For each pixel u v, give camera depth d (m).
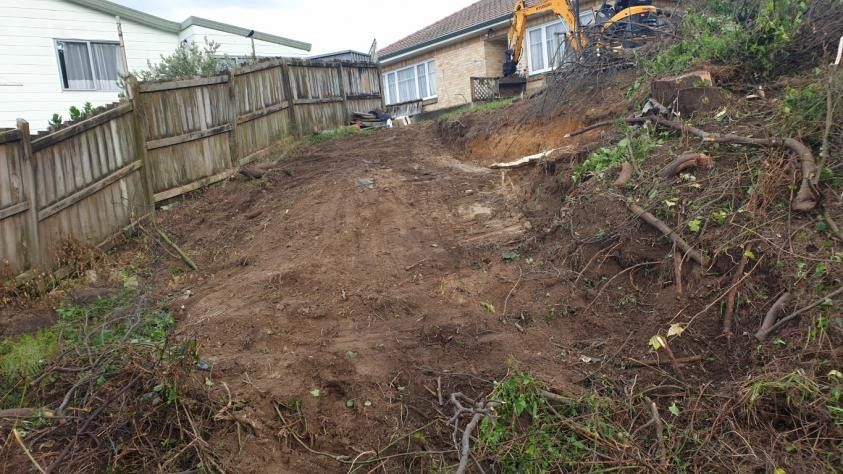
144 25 15.20
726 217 4.73
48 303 5.91
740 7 7.75
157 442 3.76
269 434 3.96
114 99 14.85
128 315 5.52
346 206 7.19
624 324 4.73
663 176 5.38
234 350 4.95
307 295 5.69
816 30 6.57
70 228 6.75
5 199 6.00
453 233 6.68
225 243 7.20
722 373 4.05
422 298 5.46
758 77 6.68
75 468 3.51
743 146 5.30
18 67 13.50
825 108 5.07
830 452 3.24
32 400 4.20
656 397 4.02
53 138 6.50
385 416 4.13
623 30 9.62
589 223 5.61
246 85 9.58
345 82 12.45
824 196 4.55
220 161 8.95
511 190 7.45
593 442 3.68
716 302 4.39
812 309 3.84
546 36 17.53
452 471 3.60
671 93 6.44
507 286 5.46
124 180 7.51
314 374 4.49
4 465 3.46
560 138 8.09
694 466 3.44
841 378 3.46
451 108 14.62
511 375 4.12
